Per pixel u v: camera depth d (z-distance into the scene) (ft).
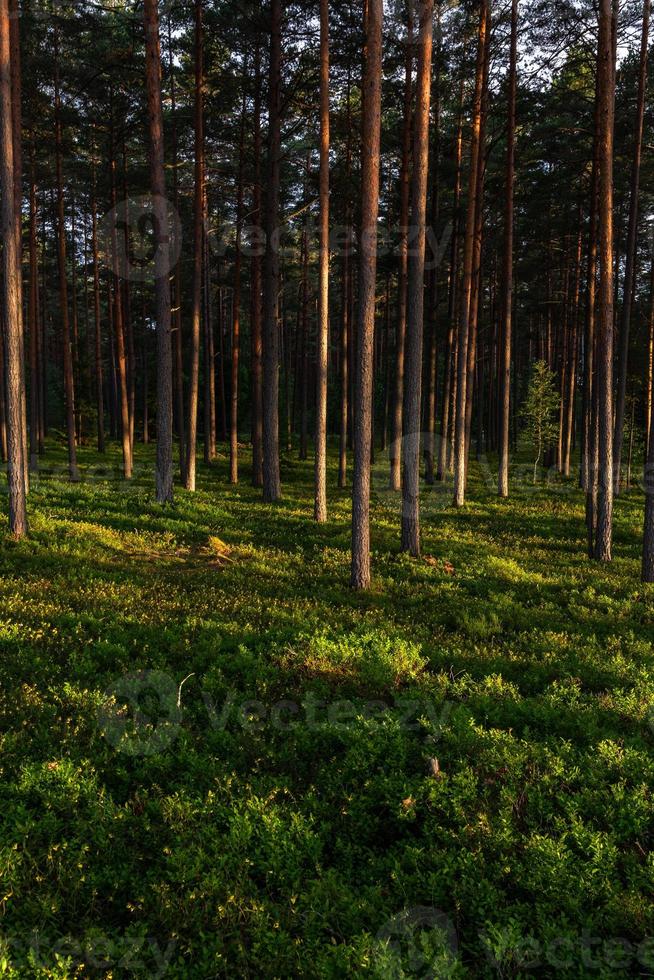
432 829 16.92
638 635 33.32
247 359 160.25
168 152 93.56
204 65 75.87
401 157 75.31
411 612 35.55
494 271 113.19
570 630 33.73
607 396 50.39
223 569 41.60
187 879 14.78
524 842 16.31
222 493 74.38
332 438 153.07
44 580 35.04
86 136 86.12
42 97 76.95
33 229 88.99
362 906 14.34
